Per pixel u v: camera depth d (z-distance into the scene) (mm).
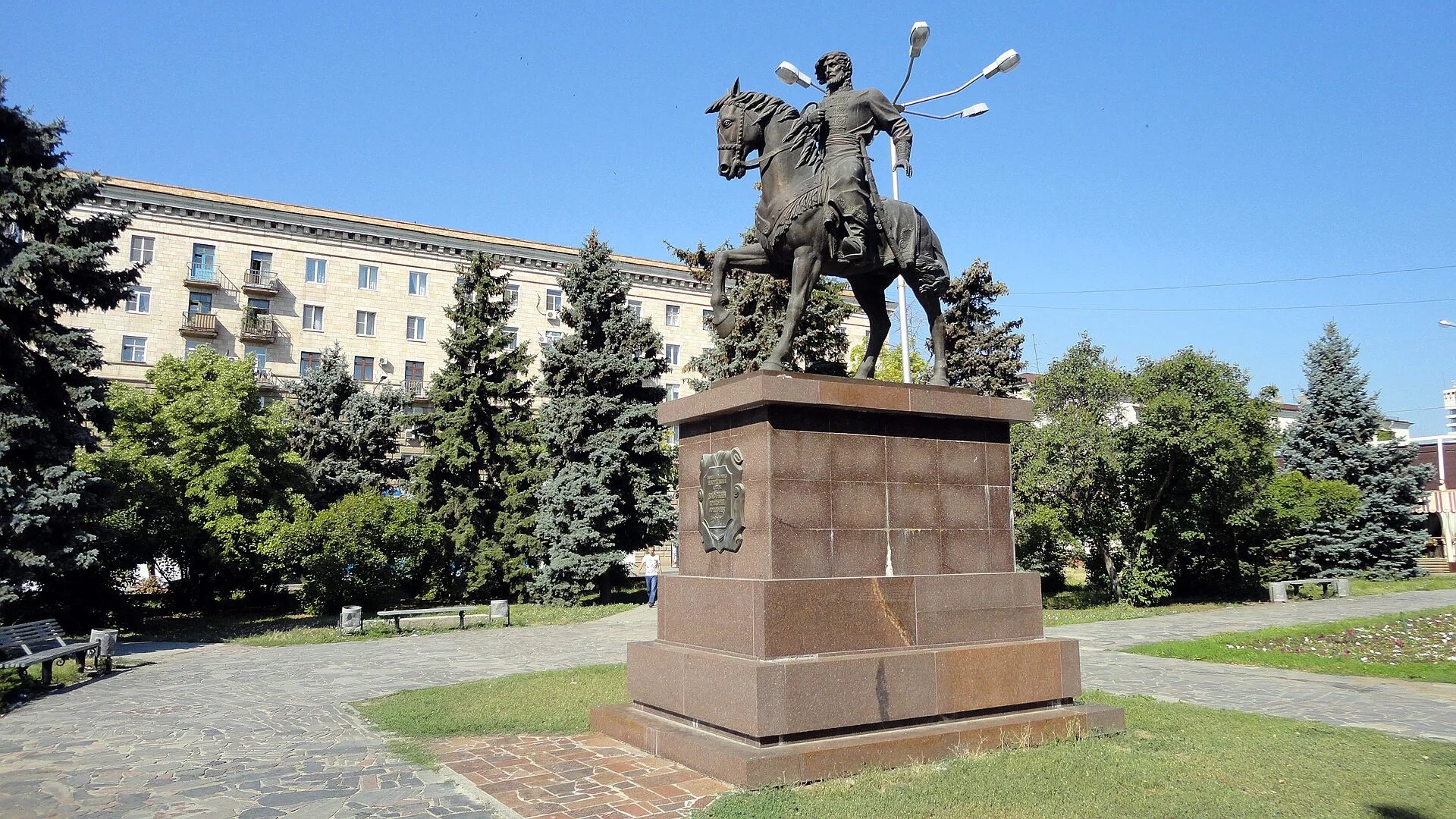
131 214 19109
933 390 8172
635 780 6773
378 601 28281
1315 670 13445
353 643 18859
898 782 6402
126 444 26969
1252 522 24656
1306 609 22969
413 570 27828
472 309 30391
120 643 18969
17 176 17672
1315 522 32969
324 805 6410
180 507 25094
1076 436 22891
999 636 8133
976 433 8539
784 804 5875
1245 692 11359
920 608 7742
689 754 7051
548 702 10359
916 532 8023
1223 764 6887
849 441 7824
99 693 12102
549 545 27891
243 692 12094
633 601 28875
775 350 7938
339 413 38406
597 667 13633
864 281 9008
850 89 8633
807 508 7523
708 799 6203
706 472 8164
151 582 31484
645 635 19703
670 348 56344
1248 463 22891
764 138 8555
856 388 7762
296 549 25750
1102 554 25312
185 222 46812
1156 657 14930
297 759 7898
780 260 8531
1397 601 24547
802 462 7570
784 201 8227
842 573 7594
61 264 17594
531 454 29750
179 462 26359
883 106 8578
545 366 28938
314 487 32562
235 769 7562
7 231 19656
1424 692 11352
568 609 25703
